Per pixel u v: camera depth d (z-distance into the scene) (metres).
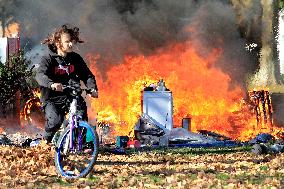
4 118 51.69
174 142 38.09
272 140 38.34
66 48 18.98
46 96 19.31
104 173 20.38
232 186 17.05
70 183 17.88
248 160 25.28
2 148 28.00
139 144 36.44
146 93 40.03
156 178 19.06
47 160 22.44
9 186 17.11
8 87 51.75
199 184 17.38
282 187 16.64
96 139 18.52
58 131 20.03
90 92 19.06
